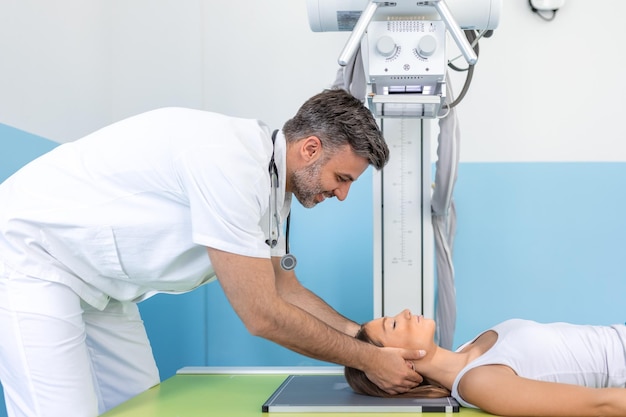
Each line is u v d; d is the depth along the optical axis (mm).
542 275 3113
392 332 1842
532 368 1704
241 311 1498
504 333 1824
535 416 1509
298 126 1633
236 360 3150
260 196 1511
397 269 2145
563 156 3160
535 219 3137
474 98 3195
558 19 3203
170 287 1774
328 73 3234
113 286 1739
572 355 1740
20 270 1570
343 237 3154
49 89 2734
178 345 3131
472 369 1638
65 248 1628
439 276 2299
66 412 1549
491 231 3139
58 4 2820
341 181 1664
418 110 1941
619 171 3141
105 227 1604
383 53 1763
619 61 3176
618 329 1823
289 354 3145
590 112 3170
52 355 1552
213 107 3271
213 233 1462
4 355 1570
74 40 2955
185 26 3285
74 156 1675
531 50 3197
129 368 1938
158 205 1609
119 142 1641
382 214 2158
